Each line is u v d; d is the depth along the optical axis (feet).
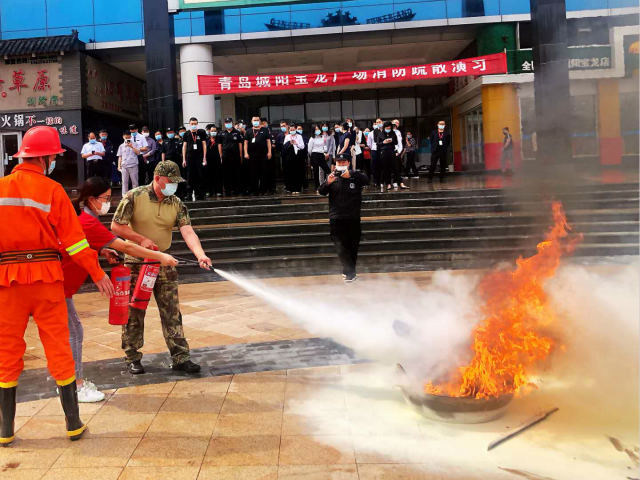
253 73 71.77
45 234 10.24
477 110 63.10
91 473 9.27
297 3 49.08
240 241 33.58
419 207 37.01
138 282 13.91
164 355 16.05
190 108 57.62
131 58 61.82
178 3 50.75
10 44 57.52
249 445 10.12
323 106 73.67
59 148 10.73
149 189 14.21
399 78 53.52
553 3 39.75
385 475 8.93
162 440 10.42
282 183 63.62
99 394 12.53
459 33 60.13
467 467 9.12
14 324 10.29
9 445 10.37
